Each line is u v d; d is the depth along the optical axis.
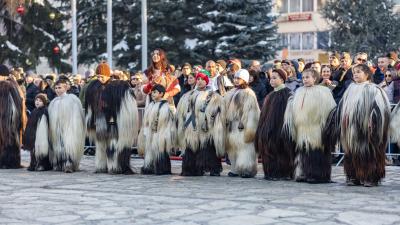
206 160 11.65
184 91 14.26
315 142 10.38
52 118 12.76
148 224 7.16
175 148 12.15
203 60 30.14
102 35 31.69
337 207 8.12
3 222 7.34
